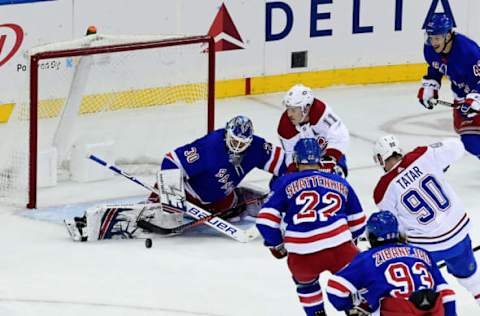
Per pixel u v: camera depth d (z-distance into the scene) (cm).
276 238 1505
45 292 1723
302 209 1481
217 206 2088
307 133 1959
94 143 2416
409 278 1277
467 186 2422
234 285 1772
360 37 3366
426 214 1538
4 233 2042
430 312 1253
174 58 2589
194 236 2041
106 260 1889
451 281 1819
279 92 3275
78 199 2288
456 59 2341
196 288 1755
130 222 2016
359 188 2395
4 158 2266
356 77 3400
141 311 1648
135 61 2616
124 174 2098
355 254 1478
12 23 2738
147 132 2608
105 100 2647
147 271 1834
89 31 2408
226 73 3159
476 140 2384
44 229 2073
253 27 3172
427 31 2320
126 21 2942
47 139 2484
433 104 2431
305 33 3266
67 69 2442
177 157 2020
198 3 3056
